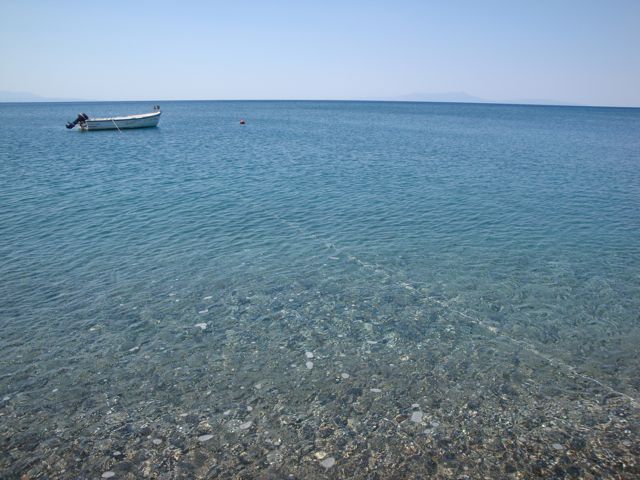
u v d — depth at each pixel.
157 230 18.66
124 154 41.81
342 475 6.51
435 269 14.74
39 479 6.49
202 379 8.94
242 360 9.62
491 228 19.20
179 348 10.08
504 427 7.53
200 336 10.59
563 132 76.88
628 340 10.49
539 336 10.66
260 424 7.63
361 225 19.53
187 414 7.90
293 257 15.73
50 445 7.16
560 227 19.41
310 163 36.97
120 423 7.67
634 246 17.06
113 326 11.01
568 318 11.56
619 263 15.36
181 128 77.56
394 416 7.81
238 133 67.50
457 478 6.44
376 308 12.04
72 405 8.14
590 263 15.34
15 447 7.11
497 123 104.56
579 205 23.23
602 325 11.21
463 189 26.92
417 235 18.22
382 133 70.25
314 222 19.95
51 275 14.02
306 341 10.40
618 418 7.77
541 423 7.63
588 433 7.39
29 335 10.55
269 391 8.55
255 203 23.19
